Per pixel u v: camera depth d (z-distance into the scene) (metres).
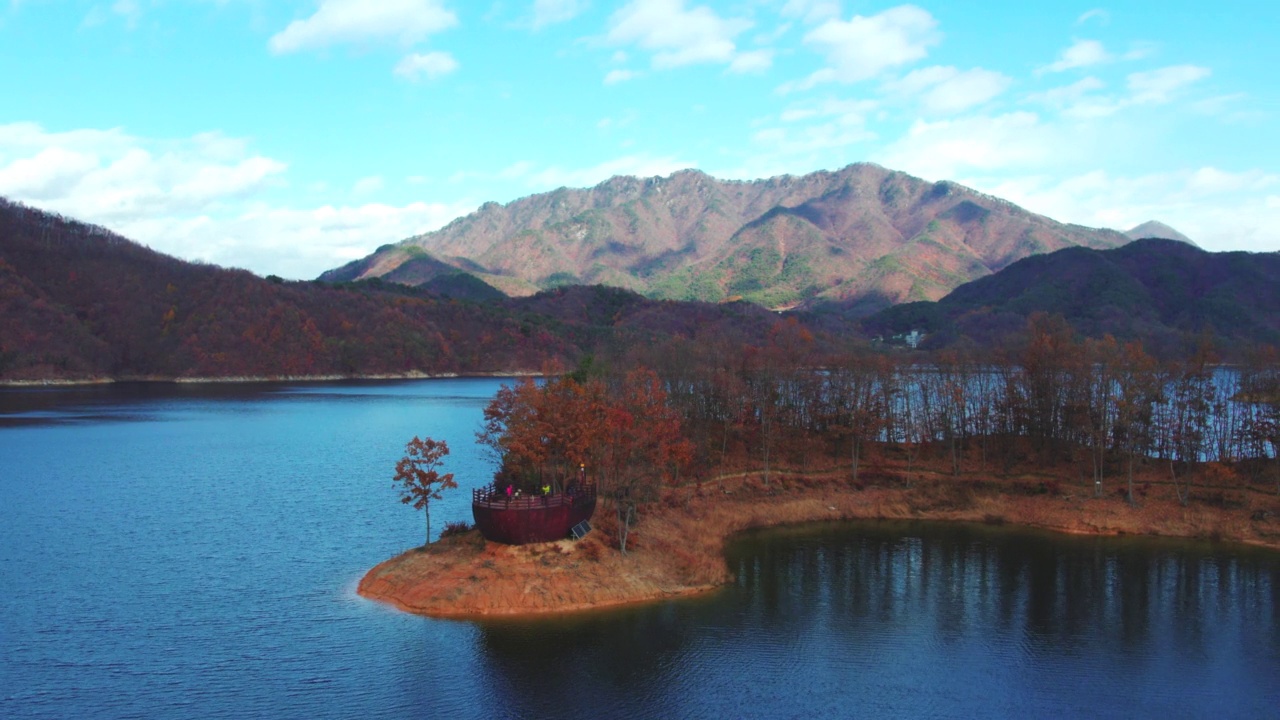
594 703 52.00
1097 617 68.19
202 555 81.25
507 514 71.12
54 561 79.25
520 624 63.22
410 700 51.69
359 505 104.25
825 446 123.94
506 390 88.00
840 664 58.28
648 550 77.75
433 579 69.25
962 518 101.94
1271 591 75.06
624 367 137.38
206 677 54.28
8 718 48.59
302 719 49.12
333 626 62.59
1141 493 102.62
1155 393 104.88
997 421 125.81
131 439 171.38
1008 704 52.81
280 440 170.50
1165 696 54.12
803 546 89.38
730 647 60.75
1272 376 109.75
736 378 128.25
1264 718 51.34
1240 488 100.75
